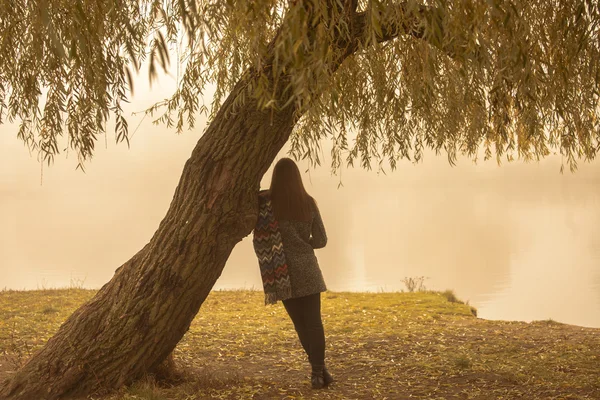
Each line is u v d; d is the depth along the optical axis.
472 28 2.82
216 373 4.86
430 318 8.91
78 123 4.13
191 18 2.50
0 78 4.26
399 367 5.09
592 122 4.55
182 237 3.79
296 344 6.45
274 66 2.46
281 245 4.07
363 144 5.47
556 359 5.33
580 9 3.25
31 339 6.62
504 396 4.07
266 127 3.68
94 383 3.85
